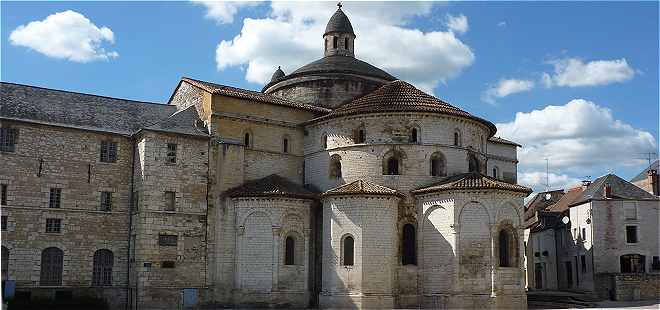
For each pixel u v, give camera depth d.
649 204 70.12
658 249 69.31
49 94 54.38
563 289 75.62
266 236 51.34
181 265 50.94
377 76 66.44
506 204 49.34
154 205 50.69
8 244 48.03
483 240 48.16
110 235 51.94
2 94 51.59
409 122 53.31
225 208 53.28
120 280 51.69
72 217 50.72
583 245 71.88
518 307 48.25
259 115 57.00
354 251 49.22
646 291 62.88
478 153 56.19
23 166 49.44
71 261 50.19
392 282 49.38
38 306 46.31
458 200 48.81
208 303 51.44
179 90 61.66
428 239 50.34
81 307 48.03
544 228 83.75
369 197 49.59
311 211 53.31
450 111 53.59
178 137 52.59
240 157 54.91
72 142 51.69
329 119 55.97
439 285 48.94
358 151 53.75
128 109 57.41
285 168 57.84
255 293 50.72
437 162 53.44
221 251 52.41
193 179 52.66
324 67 66.12
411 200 51.84
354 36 71.00
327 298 49.72
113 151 53.41
